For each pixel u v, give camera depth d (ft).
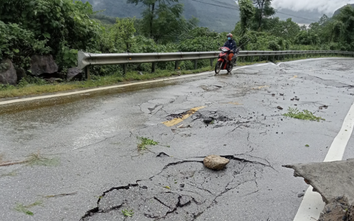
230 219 8.27
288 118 18.43
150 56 34.12
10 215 7.86
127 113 17.76
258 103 21.95
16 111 16.85
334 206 7.73
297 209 8.87
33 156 11.24
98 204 8.54
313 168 9.35
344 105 22.68
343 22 156.35
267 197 9.44
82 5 32.91
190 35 100.12
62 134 13.66
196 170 11.05
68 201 8.59
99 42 33.71
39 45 26.18
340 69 53.16
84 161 11.11
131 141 13.30
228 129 15.84
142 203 8.72
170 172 10.76
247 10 93.40
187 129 15.57
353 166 9.57
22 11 28.37
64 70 27.94
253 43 78.13
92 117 16.56
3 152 11.42
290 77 38.27
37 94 21.40
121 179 9.99
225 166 11.50
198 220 8.13
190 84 29.68
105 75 31.40
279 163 11.98
